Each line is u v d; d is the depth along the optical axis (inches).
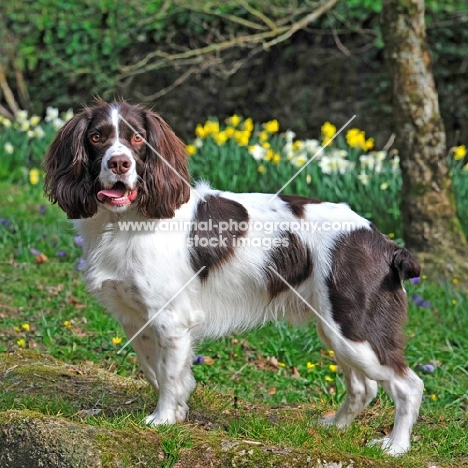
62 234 523.2
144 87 778.2
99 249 273.7
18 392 297.1
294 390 346.3
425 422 308.0
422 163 472.7
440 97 696.4
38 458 241.0
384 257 278.7
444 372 370.3
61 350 365.7
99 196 261.9
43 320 391.5
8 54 815.7
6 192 625.3
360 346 272.8
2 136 698.8
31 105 817.5
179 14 749.9
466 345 400.2
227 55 742.5
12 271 466.3
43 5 802.2
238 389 343.0
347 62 715.4
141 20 737.6
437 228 474.0
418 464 255.0
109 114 267.0
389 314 275.7
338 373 362.0
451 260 469.1
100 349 376.5
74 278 462.3
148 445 247.9
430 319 426.6
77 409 288.0
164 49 768.3
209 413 297.4
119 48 775.7
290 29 624.4
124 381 322.7
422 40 467.8
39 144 670.5
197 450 247.4
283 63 738.2
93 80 792.9
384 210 518.0
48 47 800.9
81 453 238.4
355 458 247.9
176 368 273.3
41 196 616.7
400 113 472.4
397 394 273.7
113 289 275.7
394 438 271.7
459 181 529.7
